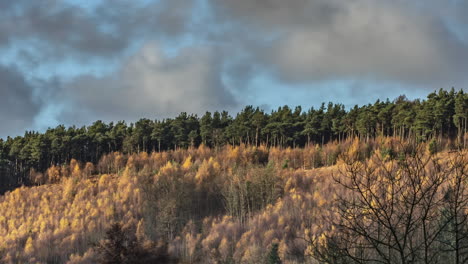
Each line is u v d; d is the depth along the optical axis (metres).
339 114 149.62
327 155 123.50
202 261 66.31
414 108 111.12
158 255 59.97
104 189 142.38
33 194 144.00
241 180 104.94
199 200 109.56
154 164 155.12
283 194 99.06
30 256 92.19
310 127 147.50
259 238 69.25
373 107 127.12
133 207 110.94
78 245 91.50
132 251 56.09
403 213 5.14
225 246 66.94
